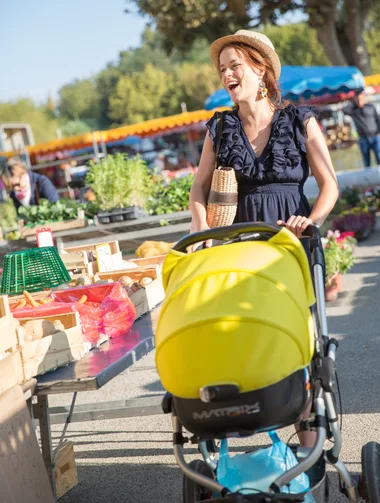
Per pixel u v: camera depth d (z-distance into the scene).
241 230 2.90
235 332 2.45
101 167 9.81
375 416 4.74
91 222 9.70
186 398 2.55
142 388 6.09
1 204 20.97
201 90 68.38
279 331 2.50
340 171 18.70
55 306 4.02
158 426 5.19
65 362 3.52
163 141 25.17
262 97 3.57
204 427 2.56
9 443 3.05
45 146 19.64
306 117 3.53
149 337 3.89
